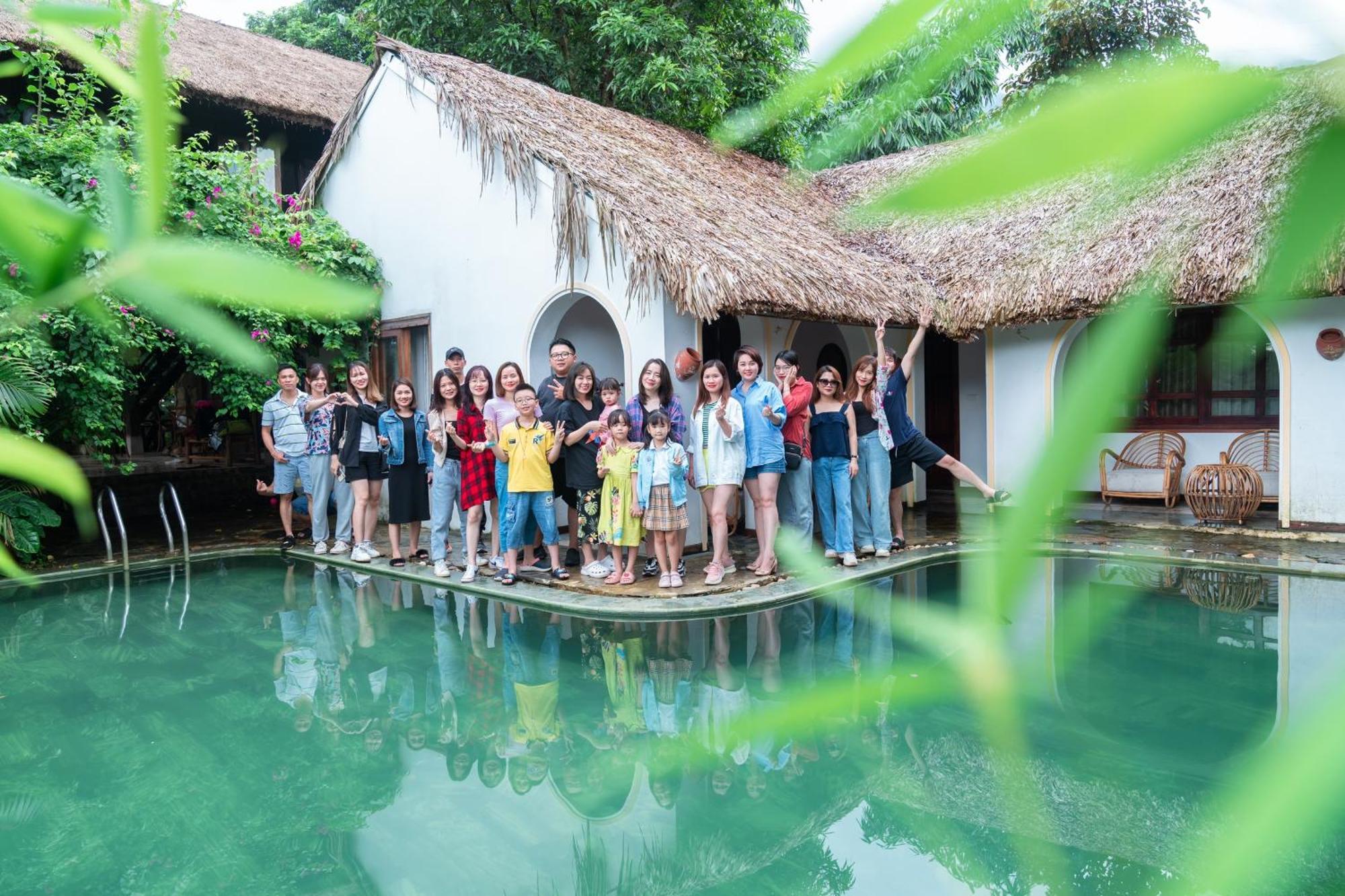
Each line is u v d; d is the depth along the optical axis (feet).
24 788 11.93
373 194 31.65
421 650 17.62
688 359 23.57
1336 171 0.73
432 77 28.89
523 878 9.59
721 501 21.50
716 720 13.87
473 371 23.08
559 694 15.17
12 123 23.84
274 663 16.94
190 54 39.73
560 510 28.43
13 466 1.03
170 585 23.56
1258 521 29.09
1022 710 13.38
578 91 45.42
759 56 36.73
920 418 33.24
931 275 32.01
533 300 26.96
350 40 69.97
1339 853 7.57
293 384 27.86
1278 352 27.07
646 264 23.61
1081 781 10.96
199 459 43.04
